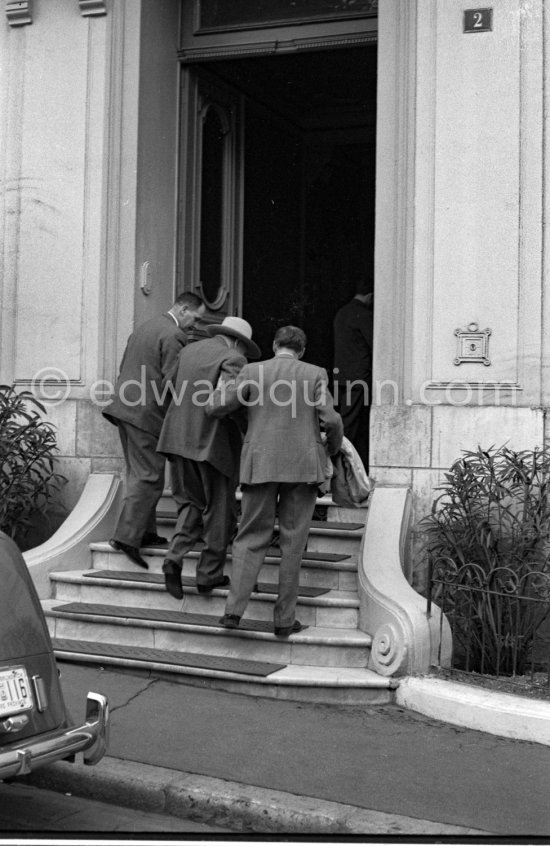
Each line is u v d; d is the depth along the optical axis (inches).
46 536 286.0
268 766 175.8
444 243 250.4
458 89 250.2
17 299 293.7
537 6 245.3
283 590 218.2
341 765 177.2
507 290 245.4
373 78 339.0
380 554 235.6
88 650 229.8
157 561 259.1
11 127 295.7
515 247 245.1
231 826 162.1
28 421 287.1
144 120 285.9
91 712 152.7
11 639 146.7
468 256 248.5
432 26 252.5
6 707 141.6
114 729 191.2
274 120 354.0
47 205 291.1
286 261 358.9
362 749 185.2
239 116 329.7
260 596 232.4
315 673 213.6
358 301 326.6
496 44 247.6
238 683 214.5
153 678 222.1
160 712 201.2
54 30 291.3
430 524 240.2
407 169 253.3
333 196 370.9
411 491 249.6
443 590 221.6
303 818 157.4
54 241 290.5
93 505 273.4
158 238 293.6
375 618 221.3
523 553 220.8
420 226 252.5
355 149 368.2
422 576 245.1
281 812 158.9
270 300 348.2
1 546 154.2
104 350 284.2
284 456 213.3
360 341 324.2
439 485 247.4
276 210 353.7
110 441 282.8
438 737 192.9
